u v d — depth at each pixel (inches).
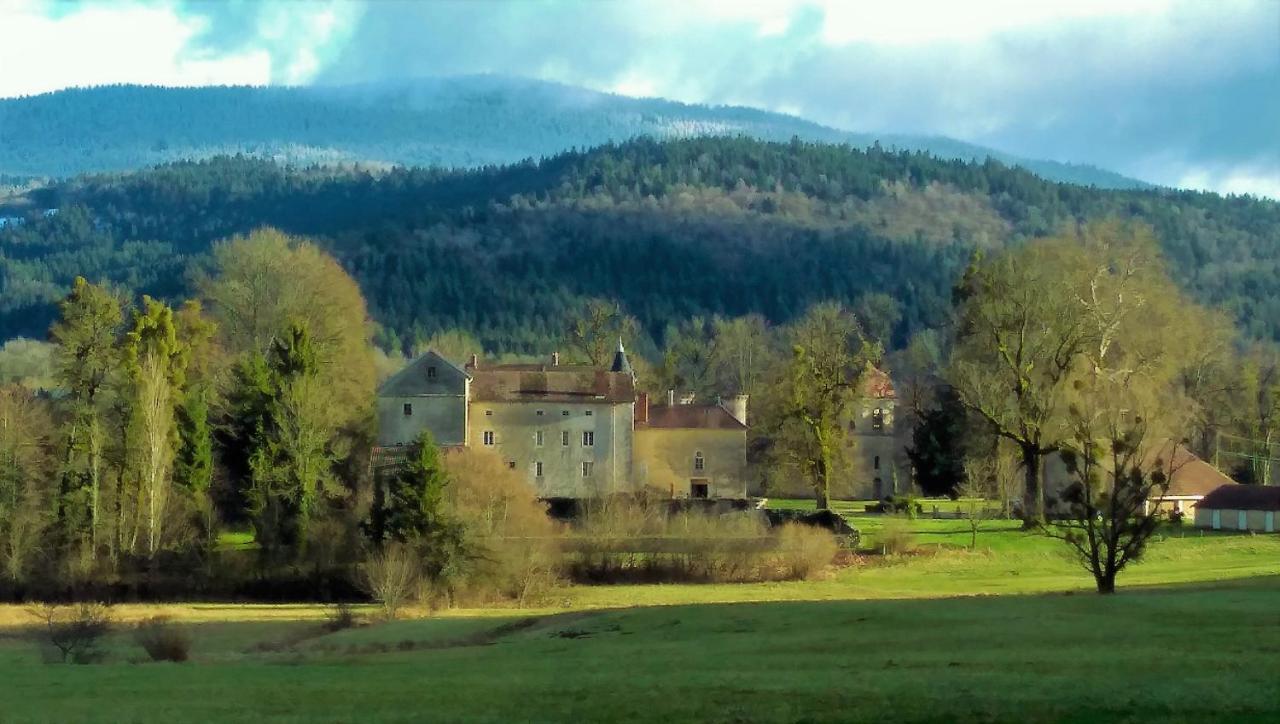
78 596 4126.5
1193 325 5177.2
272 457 4446.4
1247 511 5275.6
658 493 5831.7
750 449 7194.9
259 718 1647.4
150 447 4345.5
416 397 5885.8
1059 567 4325.8
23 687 2015.3
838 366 5802.2
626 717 1582.2
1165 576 3922.2
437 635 2957.7
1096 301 4771.2
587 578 4271.7
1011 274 4886.8
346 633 3083.2
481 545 3875.5
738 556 4284.0
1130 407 4350.4
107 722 1636.3
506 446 6067.9
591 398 6097.4
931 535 4931.1
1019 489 5826.8
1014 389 4852.4
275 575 4217.5
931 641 2193.7
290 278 5935.0
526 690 1819.6
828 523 5019.7
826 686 1728.6
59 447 4507.9
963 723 1466.5
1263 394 6973.4
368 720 1608.0
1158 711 1460.4
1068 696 1565.0
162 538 4345.5
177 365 4746.6
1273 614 2308.1
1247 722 1398.9
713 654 2191.2
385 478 4827.8
